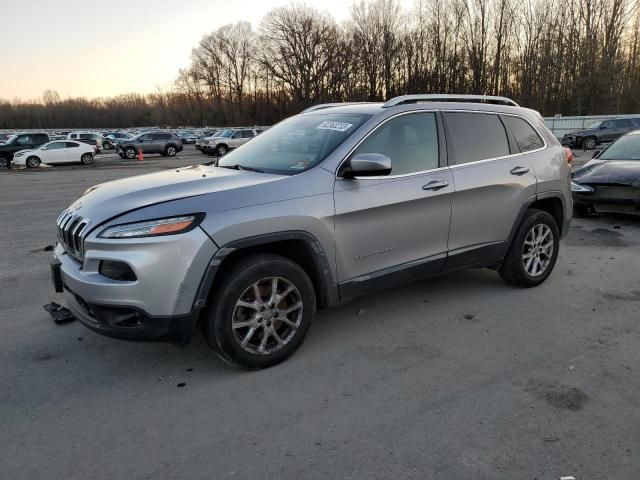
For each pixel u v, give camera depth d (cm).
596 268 575
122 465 255
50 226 877
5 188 1527
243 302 331
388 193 386
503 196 462
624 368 346
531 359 360
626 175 789
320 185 357
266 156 411
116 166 2591
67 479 246
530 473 244
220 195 325
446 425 283
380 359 363
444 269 439
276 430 281
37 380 339
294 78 7656
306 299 357
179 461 257
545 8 4978
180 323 310
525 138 498
